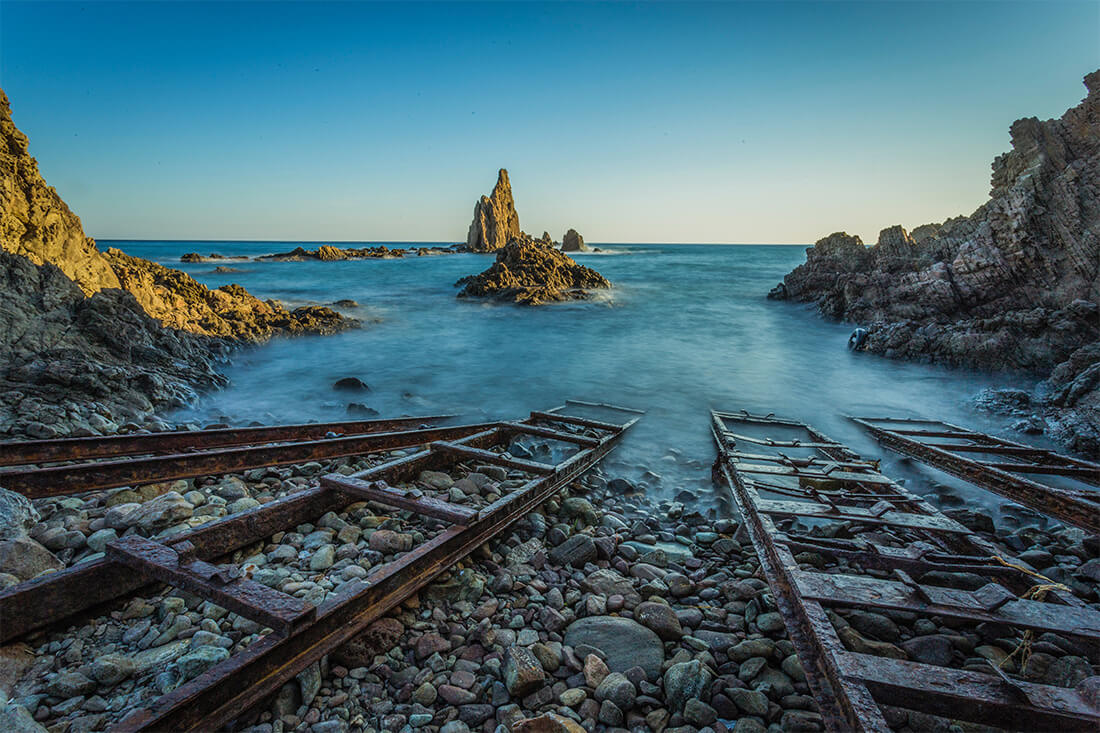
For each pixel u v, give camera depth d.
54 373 7.87
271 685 2.49
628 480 6.55
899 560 3.74
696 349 16.36
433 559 3.68
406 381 12.09
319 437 6.93
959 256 16.14
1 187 11.30
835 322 20.80
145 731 2.07
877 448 8.24
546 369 13.58
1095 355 10.64
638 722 2.70
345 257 82.06
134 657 2.76
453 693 2.77
